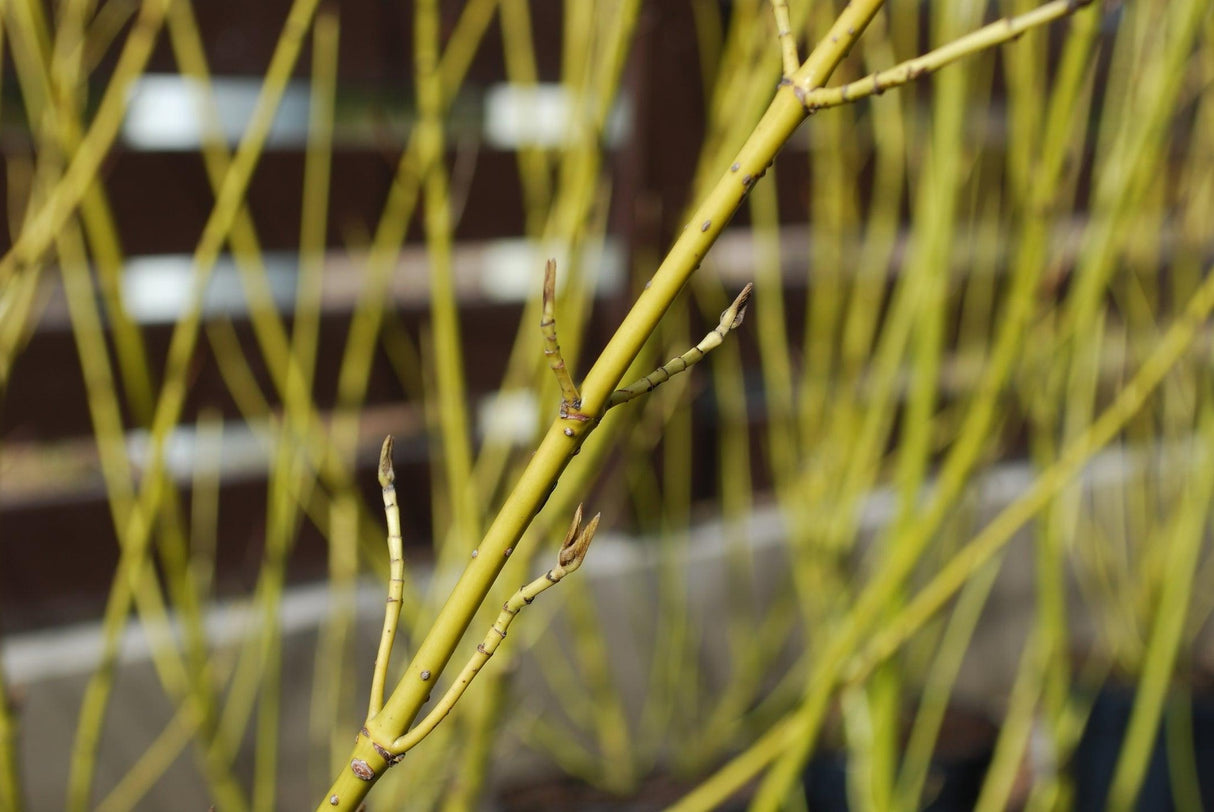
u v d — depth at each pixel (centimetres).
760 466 240
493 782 212
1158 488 269
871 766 111
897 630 97
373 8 190
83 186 104
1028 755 232
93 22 150
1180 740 219
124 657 182
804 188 233
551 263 70
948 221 102
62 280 176
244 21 182
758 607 238
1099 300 112
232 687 188
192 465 189
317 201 142
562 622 217
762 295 196
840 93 69
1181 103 206
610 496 220
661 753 230
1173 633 123
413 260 203
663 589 215
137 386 117
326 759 199
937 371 104
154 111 179
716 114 131
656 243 209
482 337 210
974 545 96
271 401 194
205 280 111
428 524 213
